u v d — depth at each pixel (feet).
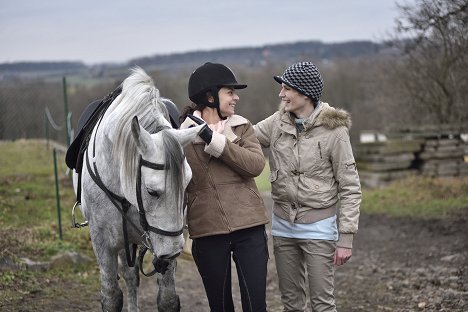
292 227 11.27
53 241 20.35
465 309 14.93
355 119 76.79
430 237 24.76
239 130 10.79
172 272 11.22
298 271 11.66
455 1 23.52
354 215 10.80
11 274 16.74
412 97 41.27
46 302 15.47
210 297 10.80
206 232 10.42
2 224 21.97
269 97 87.25
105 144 10.59
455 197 32.68
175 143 9.45
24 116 53.16
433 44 31.73
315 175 11.07
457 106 36.60
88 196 11.23
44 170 35.50
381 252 23.40
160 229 9.51
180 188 9.45
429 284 17.90
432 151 39.22
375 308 16.20
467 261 19.98
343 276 20.39
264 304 10.60
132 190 9.59
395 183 37.86
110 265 11.40
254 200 10.66
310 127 10.98
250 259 10.48
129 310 13.67
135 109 10.25
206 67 10.60
